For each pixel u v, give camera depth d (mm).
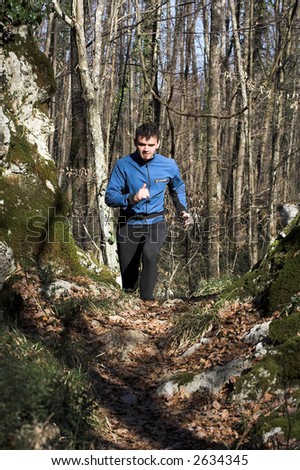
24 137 7789
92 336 6586
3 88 7660
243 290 6672
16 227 7266
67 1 13430
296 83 20094
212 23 14648
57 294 7102
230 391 5410
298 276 6125
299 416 4590
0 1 7523
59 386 4562
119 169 7297
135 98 24047
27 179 7598
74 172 12586
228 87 20781
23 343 5590
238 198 18500
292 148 25281
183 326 6508
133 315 7219
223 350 5922
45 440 4125
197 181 22531
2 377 4254
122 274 7672
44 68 8164
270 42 21156
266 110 20359
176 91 23141
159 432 5105
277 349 5320
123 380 5996
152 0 17031
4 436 3906
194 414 5289
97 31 10391
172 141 13312
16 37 7852
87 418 4867
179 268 14750
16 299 6629
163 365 6145
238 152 18875
